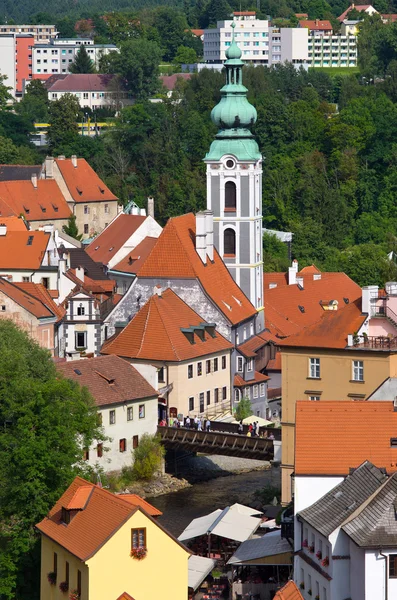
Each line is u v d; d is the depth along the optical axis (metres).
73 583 182.25
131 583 179.00
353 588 182.50
